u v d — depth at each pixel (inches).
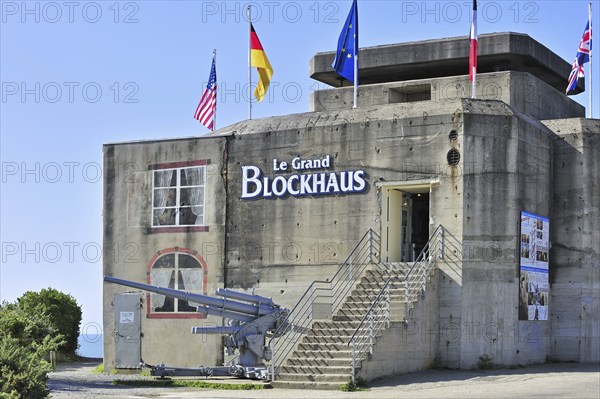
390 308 1155.3
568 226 1355.8
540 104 1445.6
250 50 1478.8
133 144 1470.2
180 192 1428.4
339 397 956.0
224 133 1416.1
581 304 1338.6
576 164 1359.5
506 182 1245.7
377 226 1275.8
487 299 1219.2
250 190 1375.5
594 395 934.4
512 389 988.6
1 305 1352.1
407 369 1141.1
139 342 1425.9
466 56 1453.0
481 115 1242.0
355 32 1409.9
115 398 965.8
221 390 1060.5
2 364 818.2
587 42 1437.0
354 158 1301.7
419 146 1259.8
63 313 1830.7
